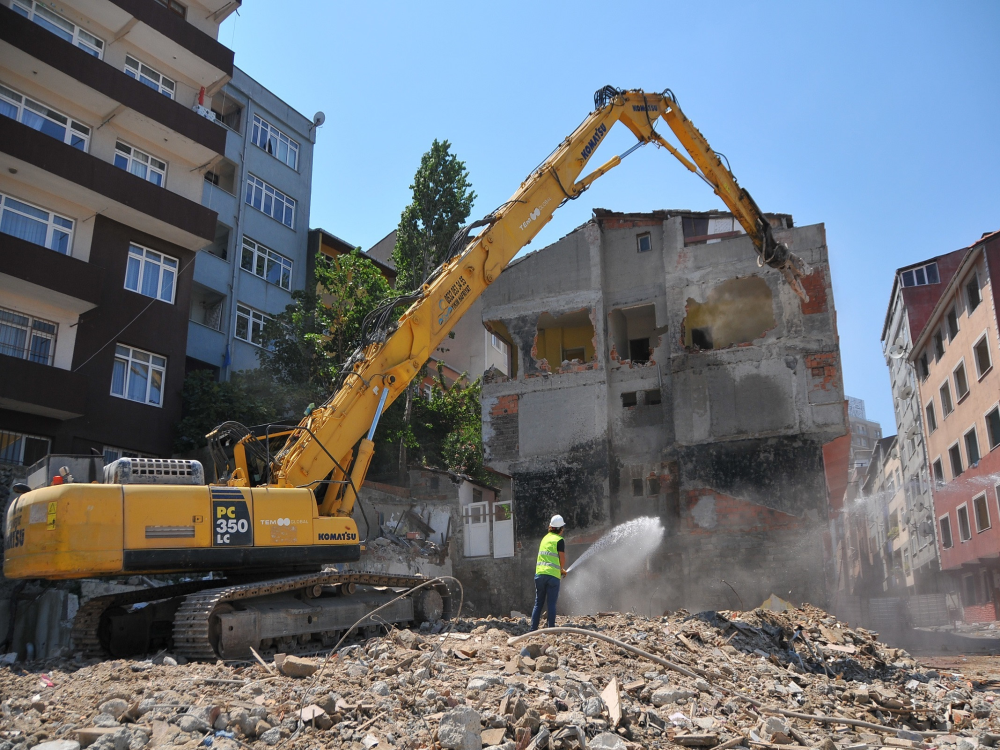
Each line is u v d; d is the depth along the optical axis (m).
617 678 8.41
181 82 26.52
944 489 36.78
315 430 11.28
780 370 20.08
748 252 21.36
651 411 21.86
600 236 23.42
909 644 23.98
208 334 28.91
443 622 12.21
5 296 20.36
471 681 7.51
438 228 30.98
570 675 8.10
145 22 24.28
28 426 20.08
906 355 42.41
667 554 20.44
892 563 53.31
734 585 19.16
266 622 10.02
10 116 21.56
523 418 22.64
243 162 32.06
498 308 23.92
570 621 12.34
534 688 7.50
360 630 11.30
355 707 6.70
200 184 26.17
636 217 23.31
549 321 24.41
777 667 10.83
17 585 14.98
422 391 33.41
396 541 22.98
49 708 6.92
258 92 33.50
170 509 9.78
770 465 19.69
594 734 6.57
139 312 23.09
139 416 22.50
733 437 20.03
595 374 22.30
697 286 21.67
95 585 15.67
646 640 10.29
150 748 5.94
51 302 20.86
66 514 9.28
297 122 35.44
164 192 23.45
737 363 20.52
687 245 22.27
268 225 32.72
